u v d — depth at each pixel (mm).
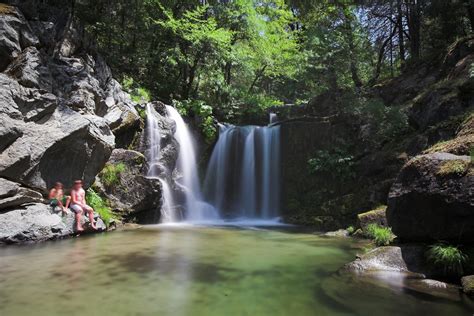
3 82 9297
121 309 4656
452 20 16453
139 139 14461
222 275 6352
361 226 10898
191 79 20281
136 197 12648
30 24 12094
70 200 10312
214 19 19156
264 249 8781
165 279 6035
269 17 22766
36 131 9625
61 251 8008
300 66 20781
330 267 7027
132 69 19266
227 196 17594
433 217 6312
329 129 15672
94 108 12422
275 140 16969
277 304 4938
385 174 12742
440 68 14617
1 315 4383
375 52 22797
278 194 16328
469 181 5848
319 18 22391
